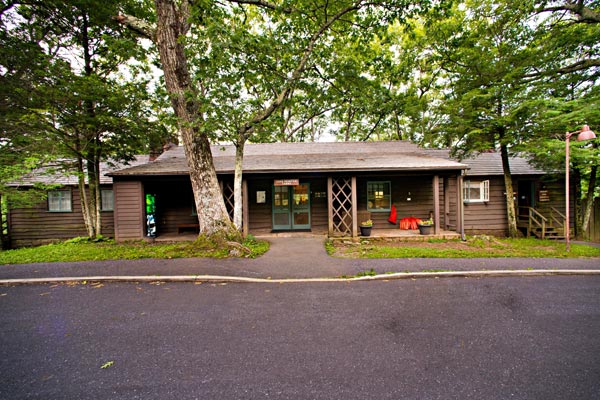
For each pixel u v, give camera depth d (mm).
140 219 9586
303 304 4027
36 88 7867
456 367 2469
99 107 9219
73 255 6965
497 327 3260
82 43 9703
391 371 2410
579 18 8633
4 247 11648
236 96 7578
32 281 5098
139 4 9773
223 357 2672
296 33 9258
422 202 11367
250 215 11133
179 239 9453
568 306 3879
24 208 11922
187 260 6410
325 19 8461
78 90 8211
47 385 2260
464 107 9469
